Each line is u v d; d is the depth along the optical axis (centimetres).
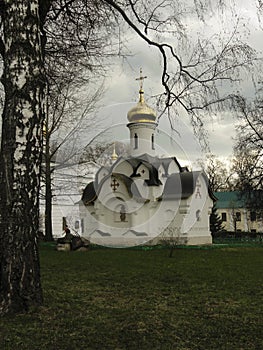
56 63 1031
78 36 956
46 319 545
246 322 571
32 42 581
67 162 2259
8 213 558
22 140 564
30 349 454
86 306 638
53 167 2298
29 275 566
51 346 463
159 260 1373
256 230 5512
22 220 559
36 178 575
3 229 560
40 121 582
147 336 504
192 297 735
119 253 1642
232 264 1287
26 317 541
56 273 1008
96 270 1076
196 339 499
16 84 570
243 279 950
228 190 5916
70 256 1478
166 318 585
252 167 2886
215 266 1213
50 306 599
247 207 3219
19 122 566
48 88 1017
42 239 2325
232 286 850
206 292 784
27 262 564
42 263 1231
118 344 477
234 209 5331
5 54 586
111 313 602
